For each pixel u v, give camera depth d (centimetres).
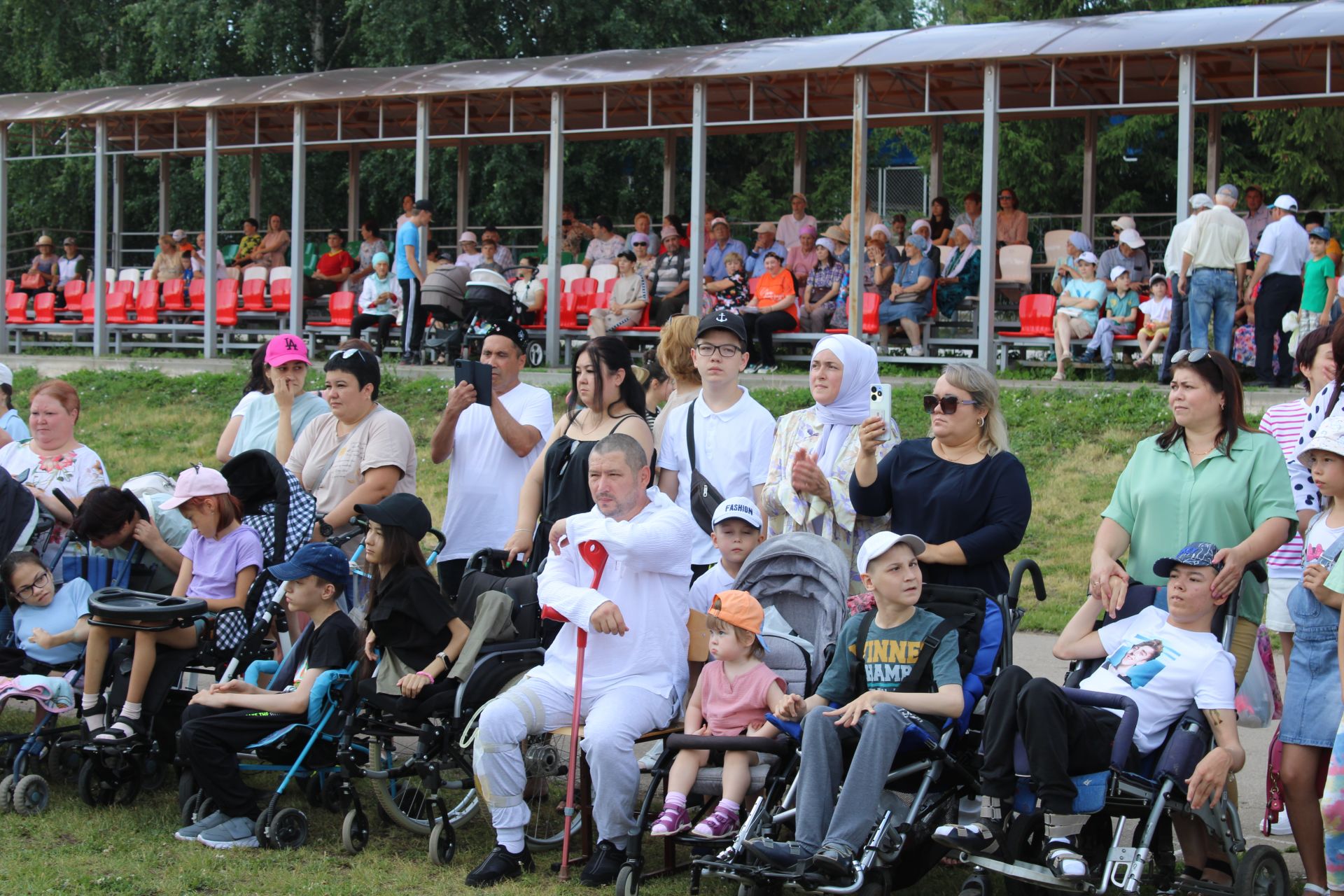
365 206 3597
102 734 700
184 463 1606
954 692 573
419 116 1998
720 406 754
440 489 1447
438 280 1755
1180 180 1570
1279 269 1459
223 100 2119
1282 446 673
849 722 569
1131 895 528
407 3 3219
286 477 802
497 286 1644
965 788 590
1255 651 592
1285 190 2972
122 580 818
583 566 662
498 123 2359
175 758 710
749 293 1928
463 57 3222
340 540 759
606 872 615
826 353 697
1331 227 2858
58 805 720
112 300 2311
